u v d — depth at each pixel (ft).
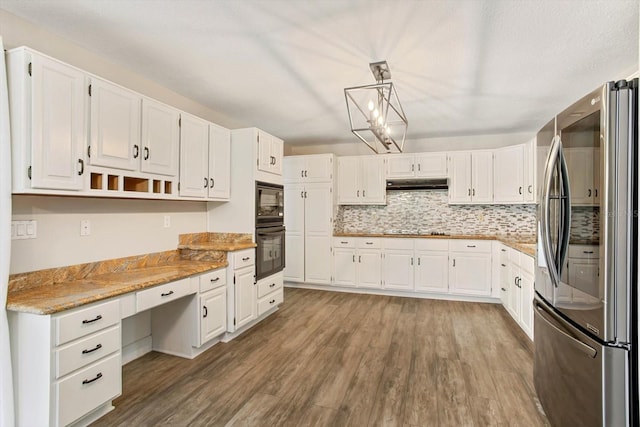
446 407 6.81
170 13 6.42
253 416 6.53
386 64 8.39
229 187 11.37
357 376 8.06
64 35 7.26
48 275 7.01
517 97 10.79
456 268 14.82
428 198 17.07
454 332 10.94
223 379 7.94
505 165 14.53
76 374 5.89
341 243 16.44
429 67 8.63
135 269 8.87
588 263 4.95
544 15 6.31
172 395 7.25
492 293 14.29
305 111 12.59
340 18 6.50
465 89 10.14
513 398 7.12
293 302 14.60
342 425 6.27
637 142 4.42
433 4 6.01
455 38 7.19
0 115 5.52
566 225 5.65
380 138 9.18
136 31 7.09
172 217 10.39
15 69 5.71
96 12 6.41
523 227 15.43
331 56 8.11
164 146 8.69
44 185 5.92
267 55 8.12
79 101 6.54
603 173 4.57
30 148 5.74
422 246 15.28
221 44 7.61
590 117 4.91
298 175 17.15
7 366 5.57
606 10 6.13
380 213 17.85
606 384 4.54
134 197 7.95
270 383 7.75
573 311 5.38
